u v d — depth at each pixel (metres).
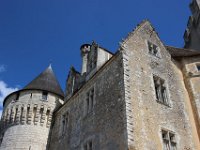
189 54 21.78
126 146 13.38
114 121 15.27
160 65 19.42
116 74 17.25
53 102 28.88
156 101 16.72
